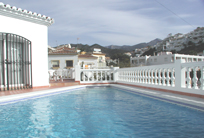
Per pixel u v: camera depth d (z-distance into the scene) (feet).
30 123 13.32
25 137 10.53
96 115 15.30
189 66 19.77
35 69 32.58
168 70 24.14
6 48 27.66
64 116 15.14
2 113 16.31
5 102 20.42
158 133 10.71
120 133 10.89
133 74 34.65
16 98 21.80
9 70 29.66
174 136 10.15
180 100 17.78
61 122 13.48
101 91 32.30
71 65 106.73
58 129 11.90
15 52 30.37
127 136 10.36
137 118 14.16
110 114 15.55
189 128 11.51
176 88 22.15
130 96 25.84
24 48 31.45
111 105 19.44
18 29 29.86
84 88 37.52
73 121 13.66
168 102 19.83
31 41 31.94
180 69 21.30
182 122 12.82
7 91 27.27
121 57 281.74
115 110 17.03
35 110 17.40
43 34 34.22
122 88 33.68
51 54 104.37
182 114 14.96
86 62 128.47
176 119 13.61
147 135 10.44
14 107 18.80
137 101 21.61
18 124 13.11
